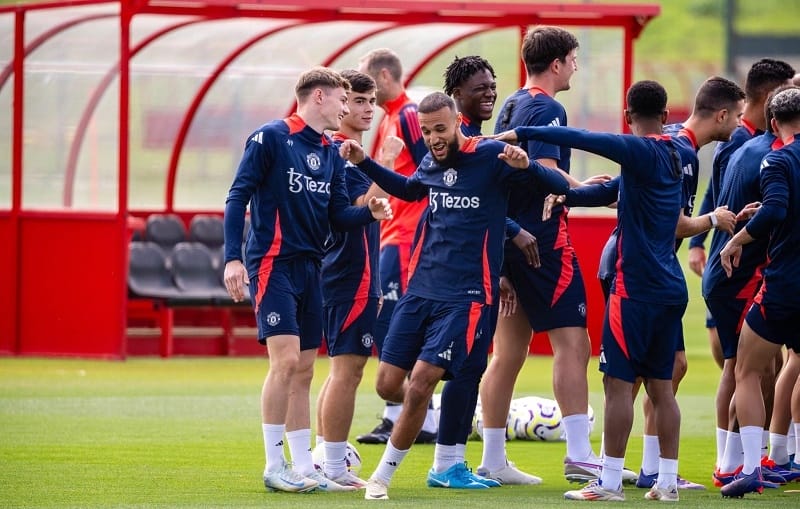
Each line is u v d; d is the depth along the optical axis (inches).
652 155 937.5
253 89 2190.0
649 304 939.3
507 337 1067.9
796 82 1148.5
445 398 1002.1
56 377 1728.6
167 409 1465.3
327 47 2137.1
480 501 934.4
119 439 1245.1
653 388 960.3
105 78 1980.8
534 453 1227.9
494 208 956.0
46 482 1008.9
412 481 1051.3
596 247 2006.6
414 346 967.0
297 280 988.6
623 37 1983.3
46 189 1961.1
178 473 1058.7
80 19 1964.8
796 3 5659.5
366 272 1029.2
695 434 1349.7
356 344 1026.1
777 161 989.8
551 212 1043.3
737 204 1065.5
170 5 1884.8
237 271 967.0
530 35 1090.7
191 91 2182.6
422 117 944.3
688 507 916.6
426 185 972.6
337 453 1015.6
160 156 2218.3
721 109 1005.8
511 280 1060.5
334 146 1029.2
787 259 991.6
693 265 1250.6
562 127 938.1
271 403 975.0
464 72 1051.3
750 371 999.0
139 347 2066.9
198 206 2241.6
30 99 1947.6
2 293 1941.4
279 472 974.4
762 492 994.1
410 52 2146.9
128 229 1931.6
